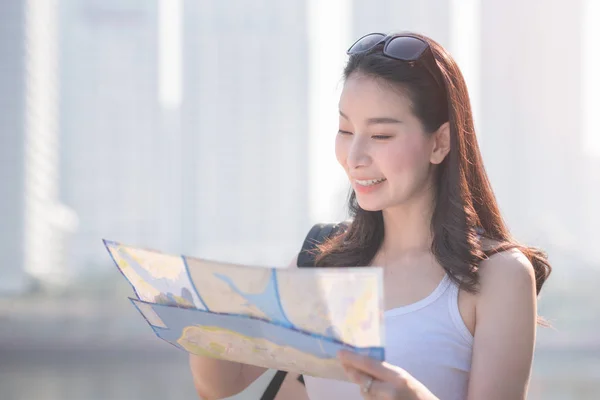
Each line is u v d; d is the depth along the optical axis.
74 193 101.25
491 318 1.74
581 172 107.69
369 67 1.82
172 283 1.65
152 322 1.76
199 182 103.38
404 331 1.80
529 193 108.31
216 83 102.44
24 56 86.12
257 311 1.56
